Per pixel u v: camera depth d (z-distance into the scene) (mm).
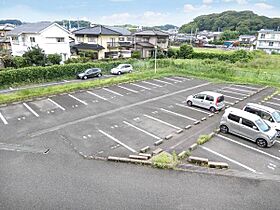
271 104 18625
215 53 42406
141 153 10570
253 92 21984
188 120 14766
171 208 7500
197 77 28406
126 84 23750
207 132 13023
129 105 17297
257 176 9273
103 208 7391
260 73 28031
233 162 10172
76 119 14297
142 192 8180
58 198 7738
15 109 15602
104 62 30469
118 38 42469
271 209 7598
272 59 38969
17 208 7258
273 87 24344
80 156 10281
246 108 14047
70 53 36750
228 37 86312
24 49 33906
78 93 19938
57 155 10281
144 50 44781
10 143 11148
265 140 11375
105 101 18047
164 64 33719
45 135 12078
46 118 14297
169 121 14500
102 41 39156
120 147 11102
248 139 12125
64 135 12141
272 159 10531
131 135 12383
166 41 49250
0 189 8055
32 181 8531
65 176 8883
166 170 9508
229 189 8484
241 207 7645
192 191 8328
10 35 34562
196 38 85000
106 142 11539
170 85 24078
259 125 11758
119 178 8898
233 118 12539
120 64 30906
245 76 28406
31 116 14531
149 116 15219
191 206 7617
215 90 22531
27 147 10859
